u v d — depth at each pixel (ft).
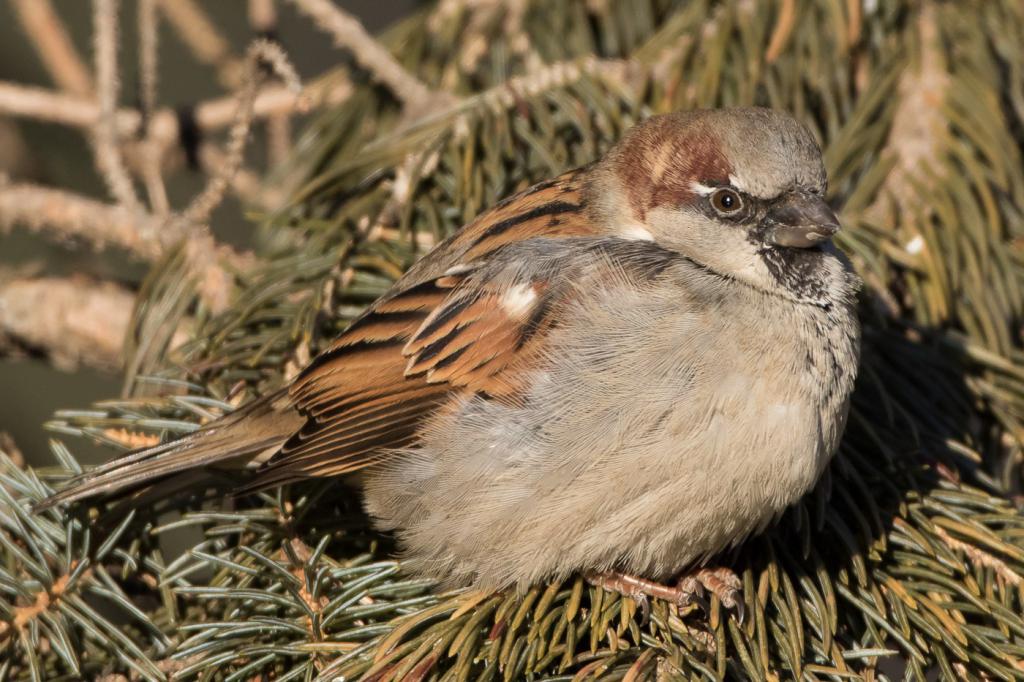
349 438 20.42
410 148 23.73
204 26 28.07
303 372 20.63
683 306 19.66
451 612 18.88
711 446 18.94
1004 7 25.38
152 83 25.54
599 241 21.09
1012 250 23.44
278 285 22.17
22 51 30.32
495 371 19.97
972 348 22.35
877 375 22.33
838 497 20.24
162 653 18.26
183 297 22.85
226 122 27.25
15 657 18.61
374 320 20.76
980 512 19.95
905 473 20.45
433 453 20.10
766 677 17.63
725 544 19.49
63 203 24.44
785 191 20.29
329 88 26.89
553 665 18.37
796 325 19.60
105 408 20.99
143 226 23.77
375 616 18.99
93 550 19.31
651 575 19.79
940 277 22.74
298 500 21.09
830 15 24.56
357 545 20.84
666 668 17.53
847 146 24.14
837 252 20.88
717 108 21.57
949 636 18.08
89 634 18.57
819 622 18.47
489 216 21.67
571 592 19.49
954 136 24.20
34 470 20.06
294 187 26.07
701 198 20.67
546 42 26.30
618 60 25.00
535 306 20.15
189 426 20.62
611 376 19.33
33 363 28.40
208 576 22.95
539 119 23.95
